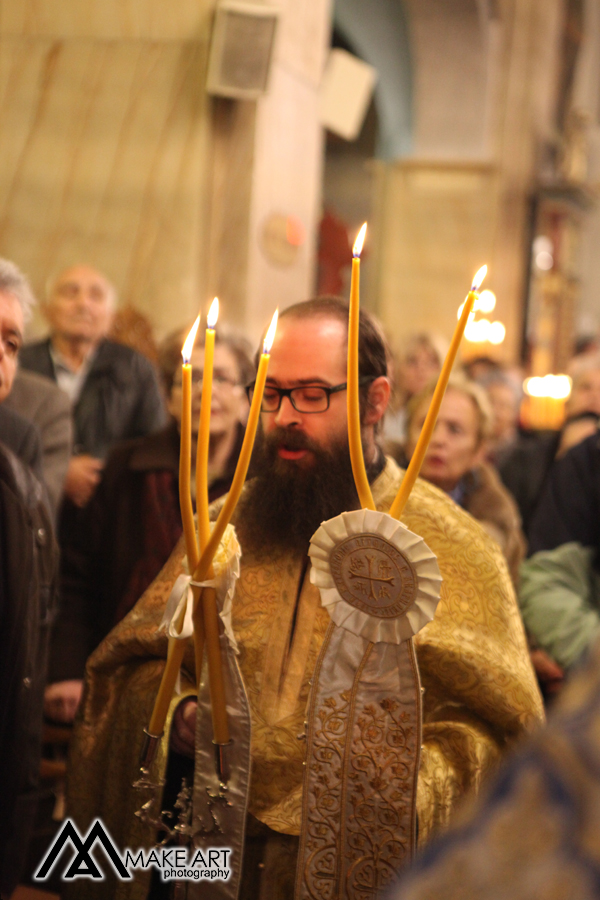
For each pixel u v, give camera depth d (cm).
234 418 235
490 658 132
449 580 137
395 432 362
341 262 1049
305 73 574
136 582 232
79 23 530
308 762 121
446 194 1009
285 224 552
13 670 147
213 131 525
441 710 136
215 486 231
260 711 136
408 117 1006
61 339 349
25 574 148
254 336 532
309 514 136
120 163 528
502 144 1007
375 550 115
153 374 357
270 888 130
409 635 115
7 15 536
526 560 217
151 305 527
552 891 40
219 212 533
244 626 140
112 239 529
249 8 507
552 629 203
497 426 477
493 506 262
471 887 42
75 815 149
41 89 533
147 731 125
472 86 977
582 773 42
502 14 996
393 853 119
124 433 347
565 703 46
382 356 141
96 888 144
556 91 1141
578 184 1066
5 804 149
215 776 126
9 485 162
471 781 128
